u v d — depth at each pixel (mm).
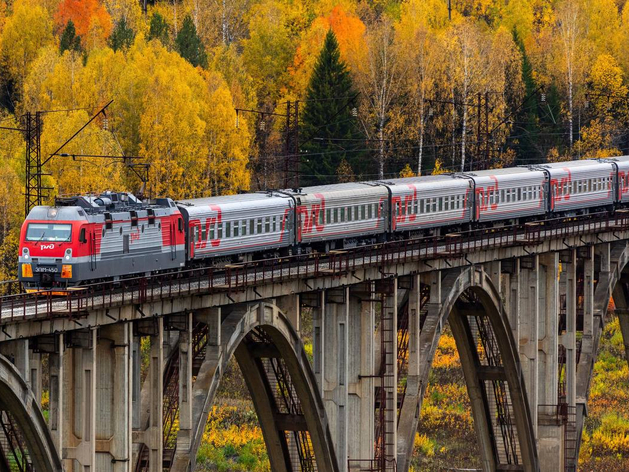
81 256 185875
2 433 176125
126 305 169000
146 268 199625
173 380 189375
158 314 175375
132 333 172125
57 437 160750
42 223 187000
